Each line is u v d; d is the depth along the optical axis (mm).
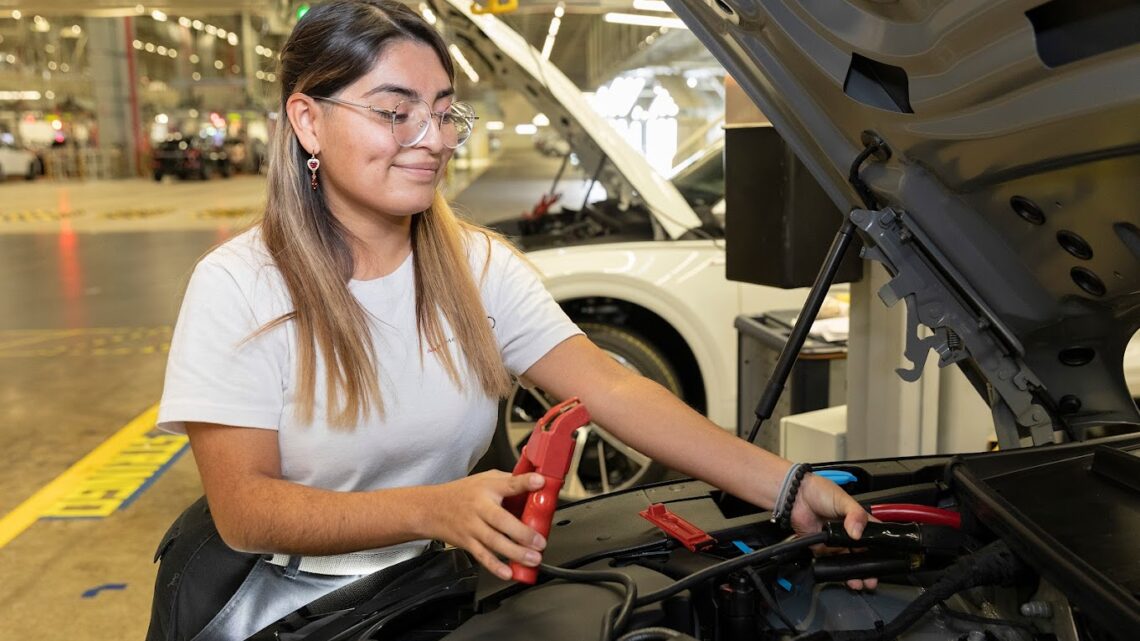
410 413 1289
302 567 1344
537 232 4355
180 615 1343
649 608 1038
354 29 1153
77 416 4668
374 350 1262
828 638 1042
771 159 2355
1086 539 939
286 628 1240
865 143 1249
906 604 1184
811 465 1421
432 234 1324
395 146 1174
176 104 35688
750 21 1241
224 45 43062
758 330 2898
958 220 1209
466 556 1340
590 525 1301
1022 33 850
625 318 3621
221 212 16109
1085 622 955
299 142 1239
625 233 3764
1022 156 994
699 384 3656
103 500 3570
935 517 1228
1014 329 1312
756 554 1100
